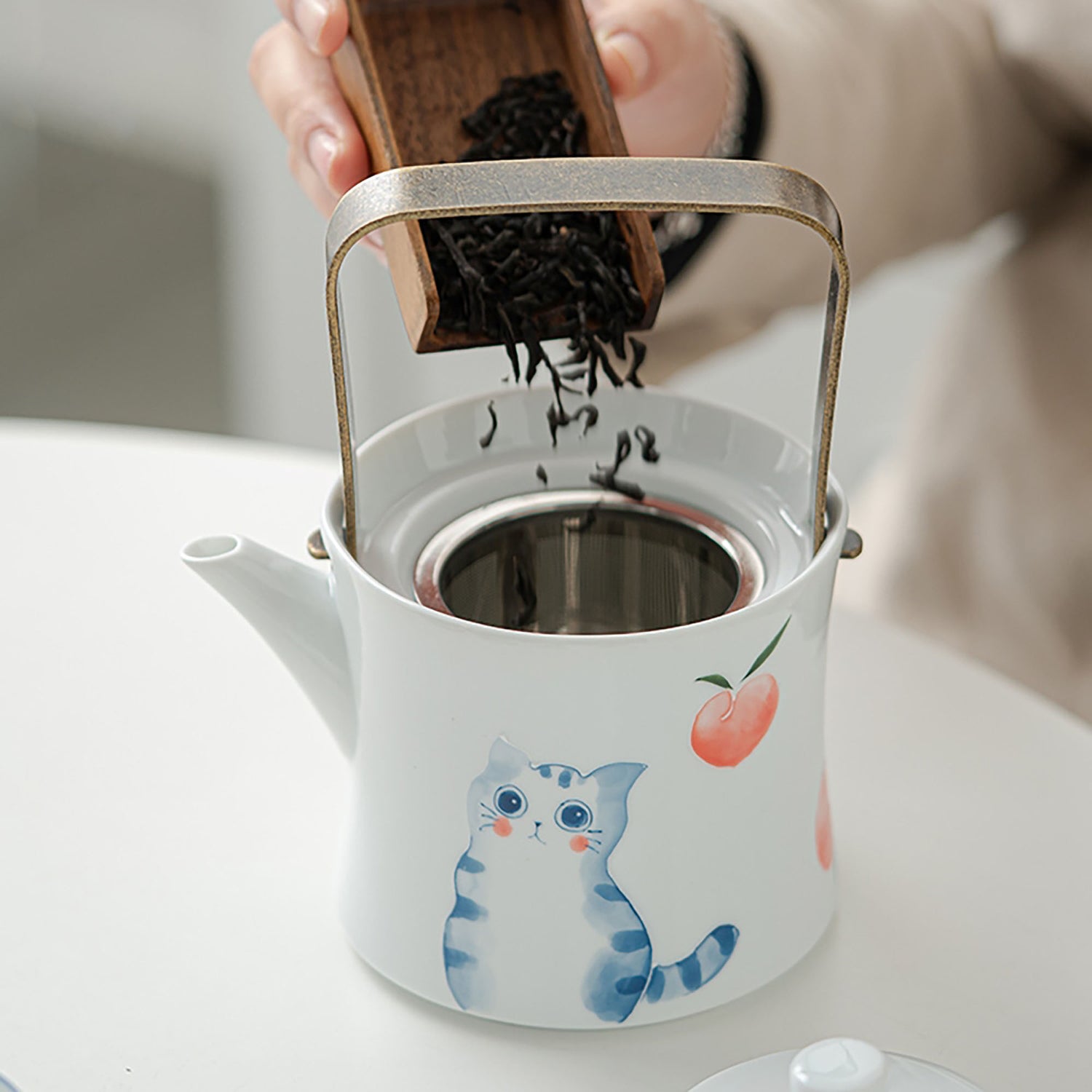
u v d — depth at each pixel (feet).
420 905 2.03
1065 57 3.07
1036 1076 2.01
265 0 5.48
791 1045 2.03
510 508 2.12
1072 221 3.26
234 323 6.46
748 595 2.03
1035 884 2.18
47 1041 2.03
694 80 2.71
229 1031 2.04
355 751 2.05
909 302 4.70
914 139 3.15
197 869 2.18
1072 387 3.09
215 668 2.41
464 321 2.14
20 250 7.07
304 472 2.72
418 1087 2.00
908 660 2.45
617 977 2.01
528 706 1.93
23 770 2.27
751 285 3.00
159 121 6.87
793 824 2.04
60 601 2.50
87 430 2.81
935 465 3.27
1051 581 3.07
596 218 2.21
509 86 2.28
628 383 2.21
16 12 6.62
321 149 2.30
